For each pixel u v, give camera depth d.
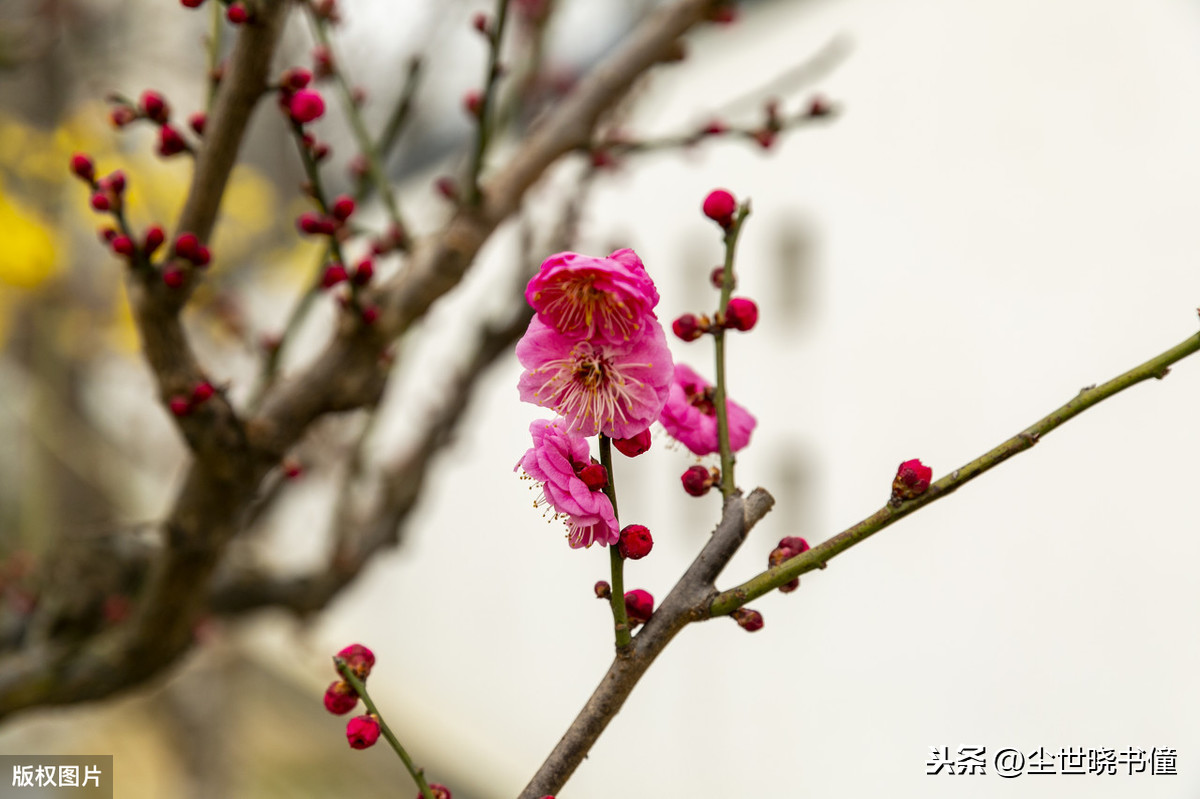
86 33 1.45
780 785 2.27
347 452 1.20
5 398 1.64
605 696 0.57
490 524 3.44
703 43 2.43
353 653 0.58
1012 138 1.80
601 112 0.80
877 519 0.56
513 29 1.19
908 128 1.99
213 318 1.27
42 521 1.39
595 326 0.56
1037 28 1.76
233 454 0.68
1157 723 1.57
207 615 1.02
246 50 0.63
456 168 1.08
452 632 3.66
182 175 1.25
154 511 2.03
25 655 0.84
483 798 3.21
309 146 0.65
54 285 1.33
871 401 2.06
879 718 2.02
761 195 2.31
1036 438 0.56
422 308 0.70
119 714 2.37
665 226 2.56
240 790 2.76
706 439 0.60
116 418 2.12
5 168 1.26
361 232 0.69
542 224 1.20
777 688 2.30
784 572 0.57
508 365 2.19
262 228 1.48
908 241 1.99
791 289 2.29
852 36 2.09
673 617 0.57
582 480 0.56
